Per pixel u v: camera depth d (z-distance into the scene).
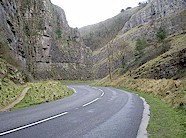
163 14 125.81
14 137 7.73
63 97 25.80
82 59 114.44
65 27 117.44
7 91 21.62
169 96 20.58
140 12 155.50
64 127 9.57
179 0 116.56
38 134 8.23
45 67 87.31
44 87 27.69
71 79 96.62
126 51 93.19
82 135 8.32
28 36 76.12
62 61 98.75
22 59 51.47
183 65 39.00
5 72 28.56
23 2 82.31
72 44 113.62
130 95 27.92
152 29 111.62
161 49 60.22
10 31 45.41
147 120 11.64
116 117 12.37
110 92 33.47
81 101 20.75
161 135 8.66
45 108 15.88
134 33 120.88
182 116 12.45
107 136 8.28
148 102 20.03
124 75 60.88
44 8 99.00
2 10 44.12
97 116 12.58
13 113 13.52
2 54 33.69
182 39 58.72
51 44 95.94
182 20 97.50
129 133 8.85
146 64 52.34
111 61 99.44
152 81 35.56
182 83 22.80
